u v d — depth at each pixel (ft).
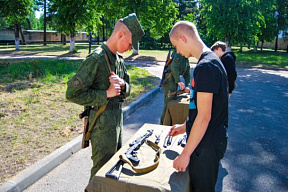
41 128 14.88
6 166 10.37
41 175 10.27
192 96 6.26
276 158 12.70
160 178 5.63
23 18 95.91
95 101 6.89
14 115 16.98
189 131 6.24
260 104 24.03
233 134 15.98
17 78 30.14
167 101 14.33
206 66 5.49
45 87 25.72
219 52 13.97
